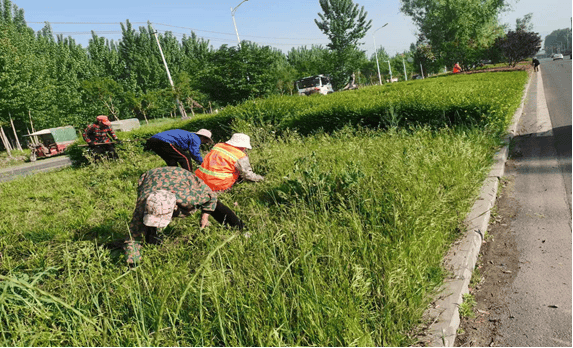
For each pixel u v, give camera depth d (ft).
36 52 158.20
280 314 7.78
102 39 181.47
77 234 16.78
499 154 20.34
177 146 17.15
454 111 25.73
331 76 146.41
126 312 8.72
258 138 27.22
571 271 9.82
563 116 30.91
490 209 13.92
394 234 10.60
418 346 7.59
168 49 206.90
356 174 13.89
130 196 23.06
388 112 27.73
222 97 93.86
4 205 25.98
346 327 7.43
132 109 156.97
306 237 10.87
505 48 124.26
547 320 8.29
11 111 101.09
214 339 7.98
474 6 139.13
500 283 10.02
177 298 8.74
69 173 40.37
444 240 11.20
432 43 161.68
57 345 7.73
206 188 11.71
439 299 9.04
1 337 7.68
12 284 7.13
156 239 12.29
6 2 160.66
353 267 8.98
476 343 8.05
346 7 155.43
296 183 14.88
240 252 10.44
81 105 138.92
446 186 14.20
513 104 31.71
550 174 17.39
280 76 139.74
